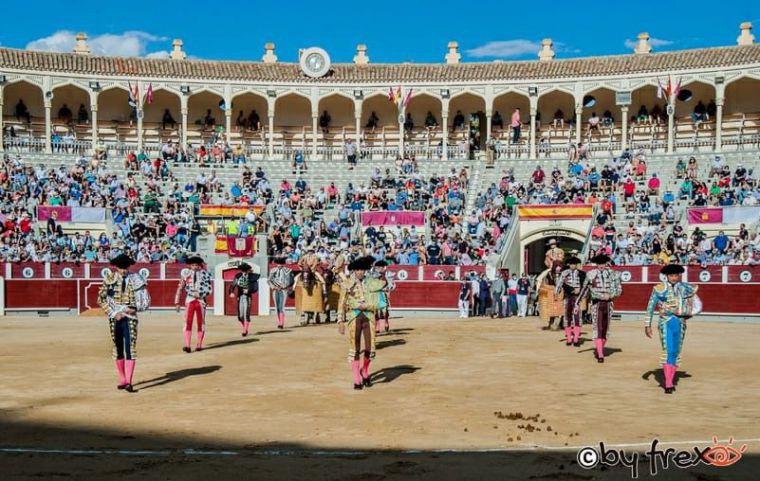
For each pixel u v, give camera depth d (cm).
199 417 1202
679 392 1401
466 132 5325
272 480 886
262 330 2441
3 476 897
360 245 3716
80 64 4981
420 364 1719
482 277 3319
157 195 4291
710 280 3247
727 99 4925
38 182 4150
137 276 1438
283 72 5259
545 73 5025
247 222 3706
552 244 3112
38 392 1398
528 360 1778
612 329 2572
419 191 4297
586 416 1204
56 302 3481
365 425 1150
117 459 970
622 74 4884
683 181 4175
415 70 5281
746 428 1124
